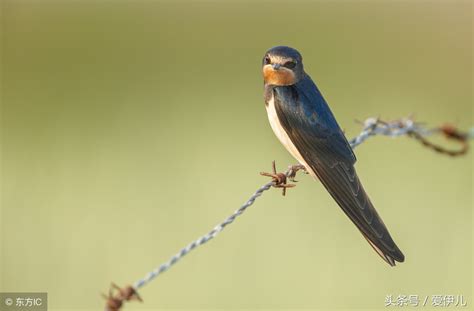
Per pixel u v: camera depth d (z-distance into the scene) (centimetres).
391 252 779
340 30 2105
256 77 1814
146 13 2177
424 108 1645
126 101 1675
